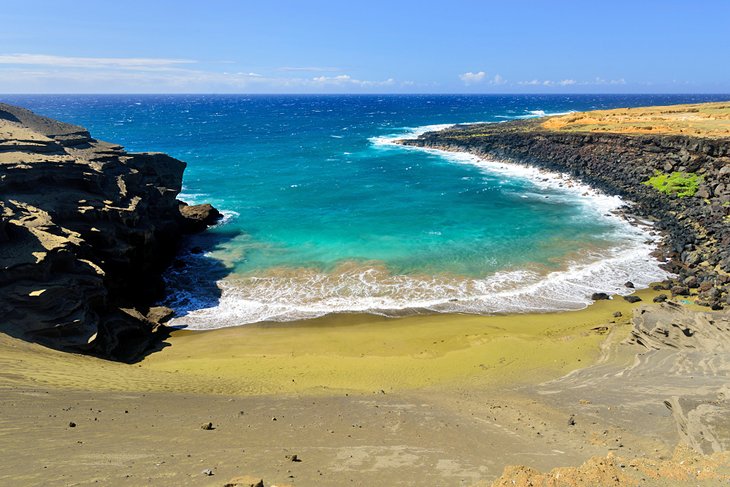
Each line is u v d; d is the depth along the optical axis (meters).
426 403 18.33
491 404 18.19
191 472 9.40
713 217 45.69
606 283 35.72
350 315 31.28
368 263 39.44
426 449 12.36
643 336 25.02
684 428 13.60
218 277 37.25
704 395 16.73
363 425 14.69
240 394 19.28
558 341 27.30
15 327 22.06
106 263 30.98
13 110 44.56
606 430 14.66
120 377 19.14
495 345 26.98
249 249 43.19
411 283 35.78
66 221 30.72
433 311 31.72
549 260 39.94
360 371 24.22
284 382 22.42
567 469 10.21
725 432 12.56
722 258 37.31
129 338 27.39
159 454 10.40
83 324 24.03
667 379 19.62
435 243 43.94
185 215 49.50
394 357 25.92
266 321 30.64
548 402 18.31
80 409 13.50
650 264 39.06
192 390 18.86
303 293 34.41
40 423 11.70
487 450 12.52
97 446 10.54
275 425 14.15
